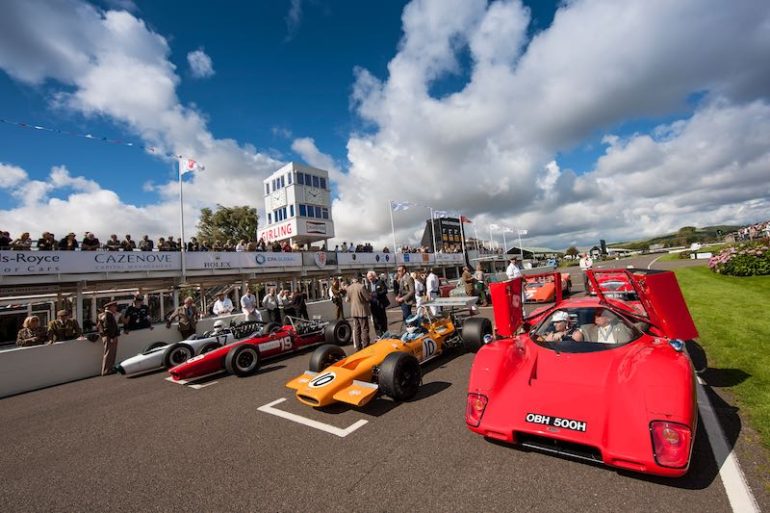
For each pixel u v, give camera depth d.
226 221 40.31
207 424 4.73
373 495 2.81
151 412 5.49
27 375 7.98
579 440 2.60
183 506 2.98
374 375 4.86
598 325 4.03
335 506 2.73
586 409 2.80
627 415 2.66
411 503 2.67
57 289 14.41
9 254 11.93
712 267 18.00
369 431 3.96
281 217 30.66
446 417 4.08
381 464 3.25
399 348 5.34
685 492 2.50
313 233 30.09
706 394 3.99
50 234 12.98
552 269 37.09
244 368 7.08
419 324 6.10
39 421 5.67
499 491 2.69
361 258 24.89
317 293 25.81
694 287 12.98
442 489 2.78
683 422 2.43
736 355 5.03
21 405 6.81
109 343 8.83
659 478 2.65
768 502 2.34
